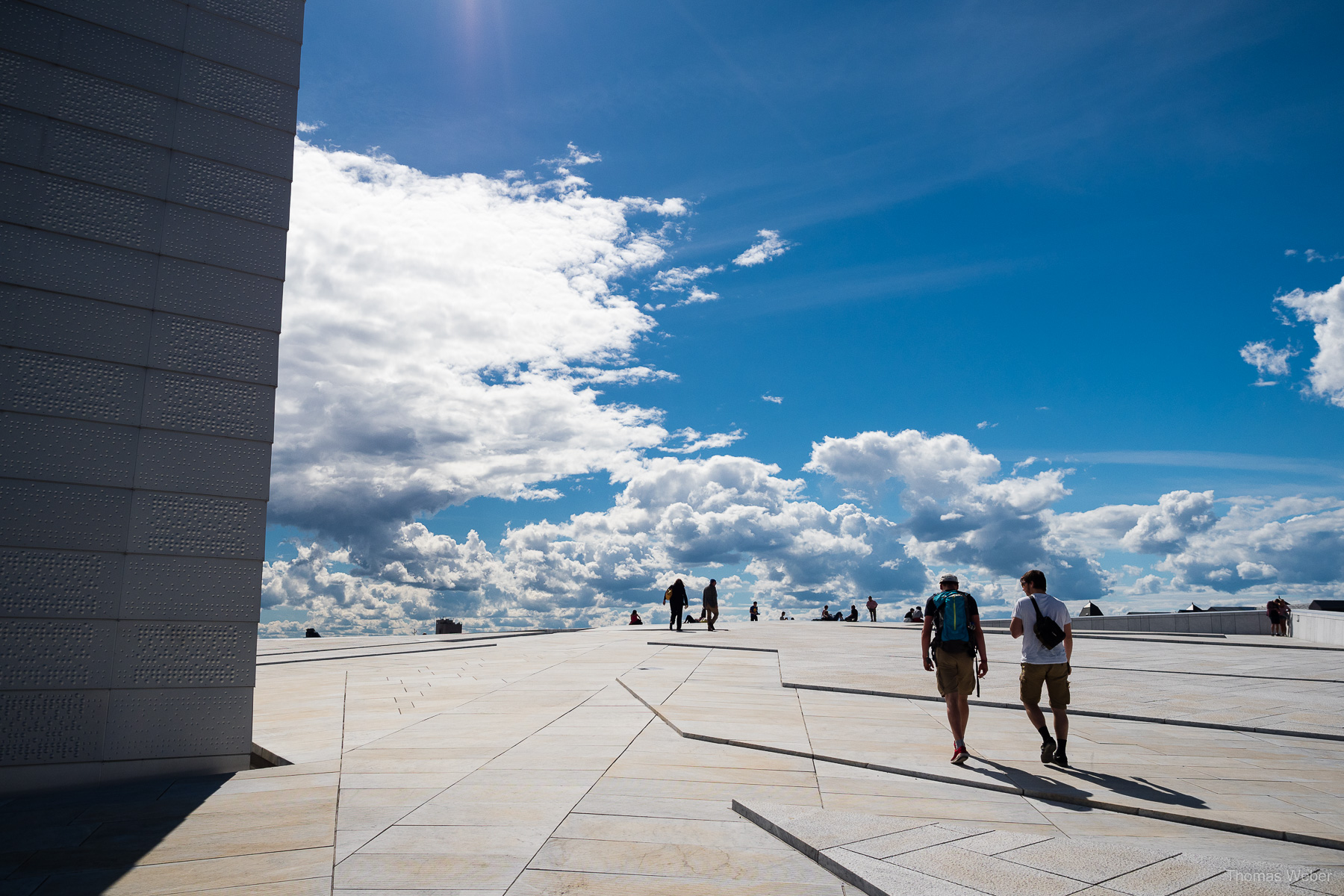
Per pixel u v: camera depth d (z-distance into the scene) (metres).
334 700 12.57
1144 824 6.11
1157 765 7.91
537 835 5.54
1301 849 5.56
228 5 8.86
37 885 4.68
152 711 7.59
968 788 7.05
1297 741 9.47
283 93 9.11
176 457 8.01
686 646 22.25
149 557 7.76
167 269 8.17
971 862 4.82
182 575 7.89
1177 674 16.14
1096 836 5.75
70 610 7.35
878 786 7.03
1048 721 10.49
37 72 7.70
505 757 8.04
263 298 8.70
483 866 4.92
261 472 8.45
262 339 8.63
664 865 4.96
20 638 7.13
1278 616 33.12
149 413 7.92
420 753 8.32
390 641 27.34
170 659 7.73
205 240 8.41
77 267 7.70
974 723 10.21
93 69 7.99
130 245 7.99
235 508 8.26
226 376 8.37
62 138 7.75
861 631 31.08
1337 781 7.41
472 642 26.19
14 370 7.33
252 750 8.55
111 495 7.66
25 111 7.60
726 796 6.60
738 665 16.95
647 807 6.25
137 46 8.25
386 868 4.90
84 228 7.77
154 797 6.73
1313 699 12.55
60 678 7.24
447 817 5.98
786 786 6.95
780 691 12.81
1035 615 7.90
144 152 8.16
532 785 6.93
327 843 5.39
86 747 7.26
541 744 8.72
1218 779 7.38
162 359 8.05
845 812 5.93
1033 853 5.00
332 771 7.50
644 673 15.30
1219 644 26.05
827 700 11.98
